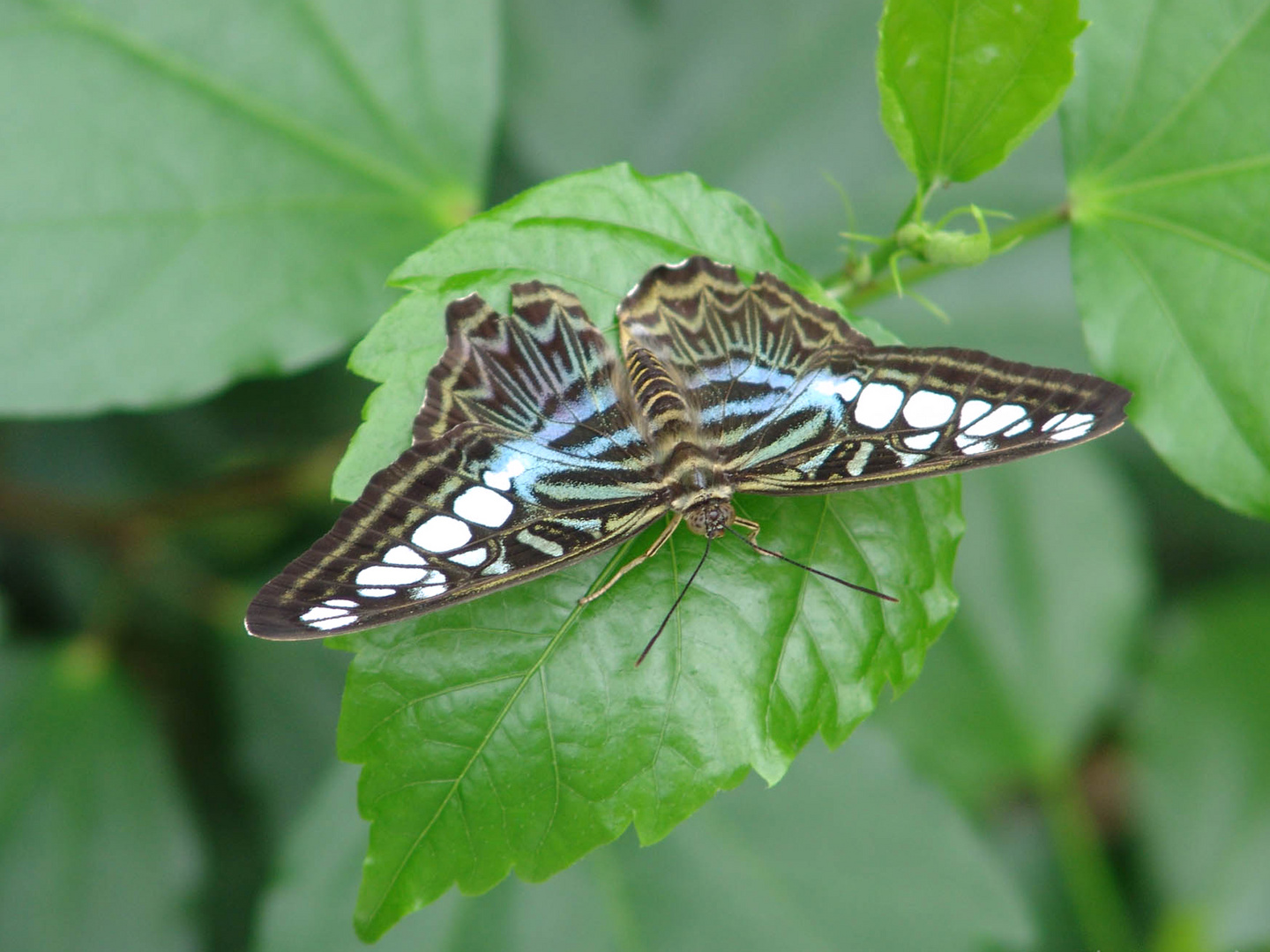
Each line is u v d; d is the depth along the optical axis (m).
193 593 0.70
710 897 0.67
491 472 0.63
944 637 0.70
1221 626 0.70
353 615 0.62
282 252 0.66
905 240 0.63
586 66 0.72
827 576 0.63
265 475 0.70
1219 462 0.63
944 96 0.63
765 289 0.63
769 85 0.72
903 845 0.67
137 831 0.68
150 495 0.71
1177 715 0.70
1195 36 0.64
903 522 0.63
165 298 0.66
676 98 0.72
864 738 0.68
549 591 0.62
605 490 0.63
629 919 0.67
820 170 0.71
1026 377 0.63
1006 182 0.71
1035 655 0.70
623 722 0.62
